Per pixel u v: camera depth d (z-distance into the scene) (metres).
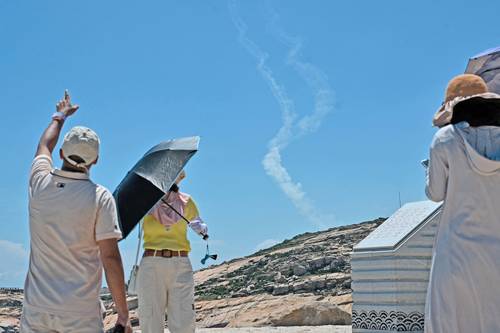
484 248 4.25
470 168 4.38
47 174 4.73
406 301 7.43
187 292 7.62
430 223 7.68
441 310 4.27
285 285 32.81
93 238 4.64
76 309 4.51
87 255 4.61
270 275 38.25
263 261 42.97
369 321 7.65
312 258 38.88
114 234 4.64
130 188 7.33
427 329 4.37
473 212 4.33
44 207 4.59
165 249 7.52
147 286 7.53
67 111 5.28
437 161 4.52
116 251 4.64
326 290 31.42
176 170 7.45
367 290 7.70
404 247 7.50
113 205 4.71
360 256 7.82
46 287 4.51
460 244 4.30
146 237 7.63
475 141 4.45
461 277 4.23
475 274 4.22
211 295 36.09
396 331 7.38
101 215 4.62
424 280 7.52
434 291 4.34
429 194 4.59
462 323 4.21
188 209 7.72
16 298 34.41
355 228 47.12
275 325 18.75
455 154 4.45
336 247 41.41
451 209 4.42
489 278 4.22
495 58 6.73
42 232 4.57
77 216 4.57
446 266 4.30
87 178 4.73
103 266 4.62
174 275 7.55
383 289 7.54
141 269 7.58
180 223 7.62
